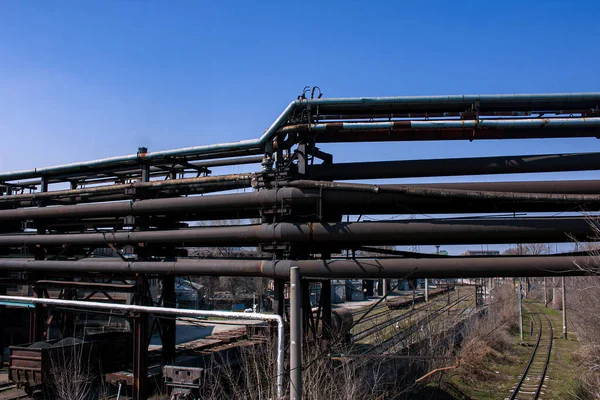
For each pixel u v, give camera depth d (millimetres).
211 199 12703
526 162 11477
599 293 21016
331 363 10773
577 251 11086
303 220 12266
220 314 11453
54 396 14906
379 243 12516
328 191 11461
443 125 11281
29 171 16812
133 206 14055
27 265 16422
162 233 13664
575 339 35531
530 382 21422
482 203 11586
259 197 11852
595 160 11234
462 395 18156
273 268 11555
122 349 17969
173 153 13758
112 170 16109
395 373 14492
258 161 15250
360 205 11734
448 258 10891
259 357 11828
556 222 10570
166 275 14641
